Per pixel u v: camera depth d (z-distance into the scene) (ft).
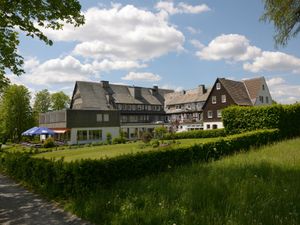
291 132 75.66
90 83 214.48
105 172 31.09
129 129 211.61
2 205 30.01
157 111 243.81
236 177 29.81
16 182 44.70
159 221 20.94
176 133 155.63
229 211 21.40
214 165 38.11
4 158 56.75
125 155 35.09
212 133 141.18
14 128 217.97
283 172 31.40
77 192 29.37
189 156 42.86
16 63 46.32
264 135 63.41
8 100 212.64
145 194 26.71
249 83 196.75
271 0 51.31
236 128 81.61
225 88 183.11
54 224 23.26
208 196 24.44
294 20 51.11
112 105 214.69
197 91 227.40
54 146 141.08
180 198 24.76
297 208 21.39
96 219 23.03
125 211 22.98
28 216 25.73
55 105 305.94
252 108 77.92
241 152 51.03
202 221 20.08
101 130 182.39
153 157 37.19
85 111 175.63
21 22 40.50
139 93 237.45
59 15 40.81
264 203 22.07
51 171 34.19
